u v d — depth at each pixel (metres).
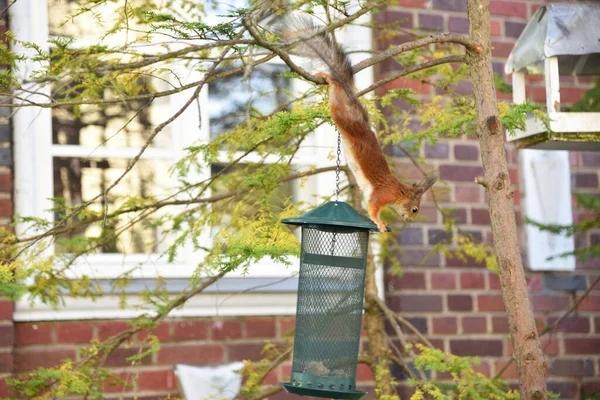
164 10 9.20
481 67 7.07
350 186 9.30
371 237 9.47
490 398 8.07
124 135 10.40
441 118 8.36
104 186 10.27
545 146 8.84
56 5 10.02
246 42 6.29
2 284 7.82
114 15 10.05
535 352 6.84
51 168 9.84
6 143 9.50
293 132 8.44
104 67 6.21
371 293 9.20
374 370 9.02
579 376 11.38
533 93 11.51
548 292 11.41
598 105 9.92
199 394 9.77
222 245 8.07
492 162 7.01
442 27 11.05
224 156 10.66
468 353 10.87
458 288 10.92
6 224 9.41
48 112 9.84
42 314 9.58
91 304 9.79
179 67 9.80
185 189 8.59
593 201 10.61
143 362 9.91
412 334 10.64
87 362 8.54
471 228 11.02
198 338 10.14
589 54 8.70
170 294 9.81
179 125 10.55
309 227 7.47
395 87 10.66
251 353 10.28
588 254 10.71
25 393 7.98
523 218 11.41
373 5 6.91
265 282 10.48
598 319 11.55
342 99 7.29
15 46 9.60
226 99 10.78
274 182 8.35
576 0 11.80
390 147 10.74
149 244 9.31
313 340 7.58
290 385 7.40
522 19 11.60
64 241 8.35
